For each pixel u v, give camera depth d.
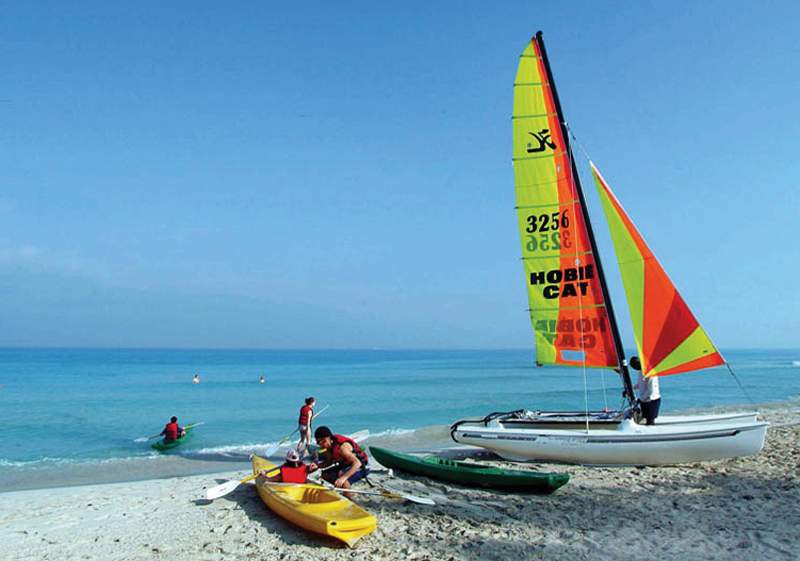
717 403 35.53
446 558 7.69
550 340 14.47
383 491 10.02
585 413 14.49
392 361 129.75
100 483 14.76
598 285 13.77
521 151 14.66
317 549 8.14
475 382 57.50
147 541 8.74
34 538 9.02
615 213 13.45
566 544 8.20
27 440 22.09
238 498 11.12
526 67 14.55
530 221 14.62
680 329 12.73
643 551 7.91
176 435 20.42
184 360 124.38
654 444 12.57
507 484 11.07
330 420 27.78
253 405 34.88
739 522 9.13
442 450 17.83
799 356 197.88
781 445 15.68
